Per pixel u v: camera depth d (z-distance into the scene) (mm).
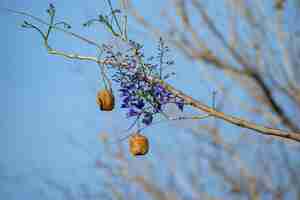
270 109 4754
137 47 2057
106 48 2061
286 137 2018
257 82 4707
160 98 2066
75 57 2076
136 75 2059
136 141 2080
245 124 2037
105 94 2094
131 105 2076
